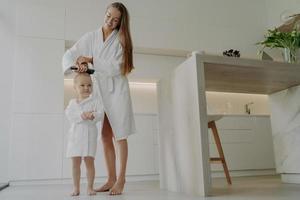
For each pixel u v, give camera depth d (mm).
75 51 2018
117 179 1957
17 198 1628
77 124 1805
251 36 4461
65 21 3535
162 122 2201
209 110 4492
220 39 4254
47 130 3221
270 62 1876
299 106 2432
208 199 1417
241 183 2508
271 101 2734
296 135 2449
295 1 4184
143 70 4043
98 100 1888
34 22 3426
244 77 2121
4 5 3529
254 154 3922
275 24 4500
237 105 4660
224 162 2535
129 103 1971
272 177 3330
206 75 2023
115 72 1936
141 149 3496
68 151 1795
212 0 4422
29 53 3340
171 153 2021
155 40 3914
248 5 4609
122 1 3945
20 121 3166
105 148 2117
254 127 3986
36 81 3297
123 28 2020
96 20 3648
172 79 2020
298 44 2350
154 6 4082
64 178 3186
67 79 3832
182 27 4074
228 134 3842
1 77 3389
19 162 3086
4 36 3473
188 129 1756
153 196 1604
